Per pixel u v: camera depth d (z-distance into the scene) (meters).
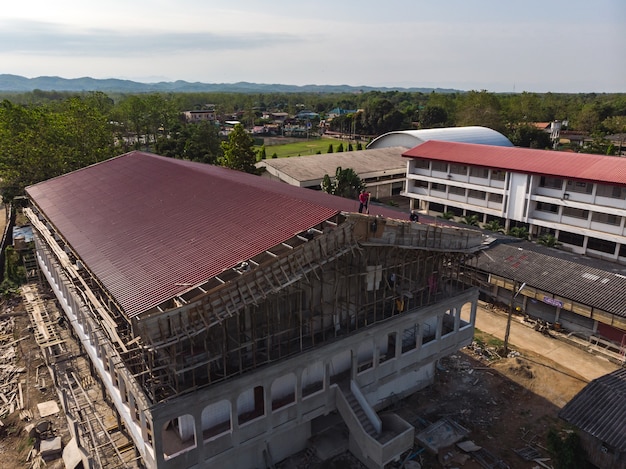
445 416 31.25
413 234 27.86
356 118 184.12
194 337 23.16
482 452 28.17
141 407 21.64
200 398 21.69
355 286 28.28
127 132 151.88
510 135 131.50
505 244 50.75
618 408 25.86
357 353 27.61
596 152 108.38
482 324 43.84
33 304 42.56
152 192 37.12
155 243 28.00
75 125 74.56
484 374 36.00
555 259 46.19
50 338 36.69
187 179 37.69
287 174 78.94
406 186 76.88
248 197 30.66
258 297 21.92
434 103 190.38
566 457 25.02
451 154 71.00
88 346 31.03
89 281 29.69
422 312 30.30
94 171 48.41
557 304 41.66
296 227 25.14
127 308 21.50
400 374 30.56
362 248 25.97
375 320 28.41
